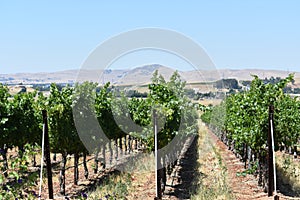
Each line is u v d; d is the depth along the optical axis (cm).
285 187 1692
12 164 905
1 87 1877
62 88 1764
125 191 1564
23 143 1905
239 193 1612
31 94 1967
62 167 1664
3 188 895
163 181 1661
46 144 1264
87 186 1802
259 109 1608
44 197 1512
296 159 2523
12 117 1852
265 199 1451
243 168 2312
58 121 1684
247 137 1691
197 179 1866
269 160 1481
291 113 1962
